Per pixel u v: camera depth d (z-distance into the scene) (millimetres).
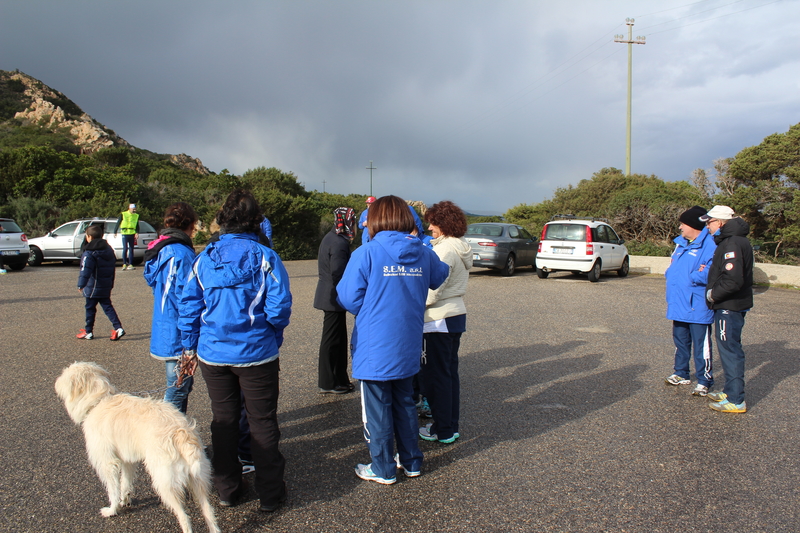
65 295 10164
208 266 2775
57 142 56281
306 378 5340
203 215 24047
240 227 2918
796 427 4156
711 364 4887
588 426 4168
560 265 13891
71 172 22953
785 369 5797
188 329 2844
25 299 9656
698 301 4871
